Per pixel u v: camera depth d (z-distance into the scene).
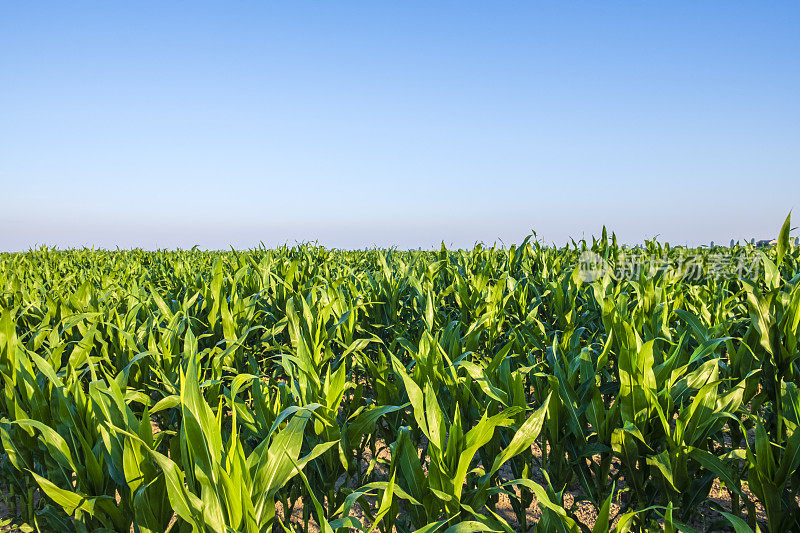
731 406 2.41
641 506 2.41
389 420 2.92
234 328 3.74
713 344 2.53
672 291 4.34
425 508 2.01
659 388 2.54
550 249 8.18
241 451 1.74
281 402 2.53
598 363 2.86
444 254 7.24
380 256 5.40
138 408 3.40
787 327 2.75
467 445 1.96
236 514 1.62
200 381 2.96
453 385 2.64
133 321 3.70
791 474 2.19
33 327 4.32
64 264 9.92
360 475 2.95
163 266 9.20
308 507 2.61
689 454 2.32
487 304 4.26
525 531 2.67
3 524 2.70
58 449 2.15
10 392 2.55
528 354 3.37
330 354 3.34
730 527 2.74
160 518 1.96
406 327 4.86
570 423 2.55
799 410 2.26
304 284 5.74
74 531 2.33
